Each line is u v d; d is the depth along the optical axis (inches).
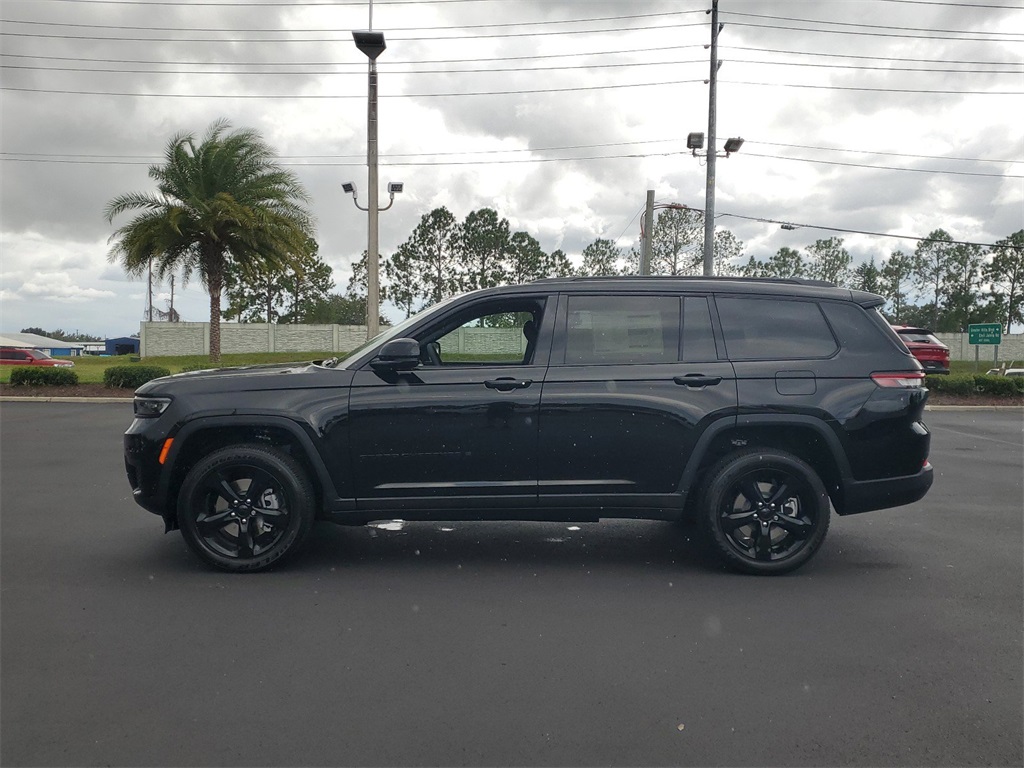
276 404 205.2
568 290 215.9
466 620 173.5
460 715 129.3
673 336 212.5
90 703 132.6
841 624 172.2
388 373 207.3
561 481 208.1
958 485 346.0
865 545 242.7
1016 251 2731.3
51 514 275.4
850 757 117.4
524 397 205.5
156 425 205.9
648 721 127.8
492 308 215.9
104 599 186.1
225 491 206.2
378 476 207.0
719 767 114.4
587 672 146.3
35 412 658.8
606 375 207.9
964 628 170.2
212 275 1206.3
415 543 240.7
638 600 187.8
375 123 789.2
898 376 210.2
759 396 206.8
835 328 214.1
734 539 209.3
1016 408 733.3
